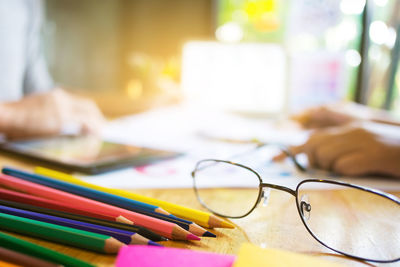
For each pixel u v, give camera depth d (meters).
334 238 0.32
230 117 1.33
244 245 0.26
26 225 0.29
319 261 0.25
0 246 0.26
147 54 3.04
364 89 1.36
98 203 0.33
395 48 1.30
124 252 0.25
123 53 3.06
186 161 0.63
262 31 2.57
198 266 0.24
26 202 0.34
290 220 0.37
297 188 0.37
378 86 1.35
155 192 0.45
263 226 0.35
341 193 0.39
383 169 0.55
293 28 2.46
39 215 0.31
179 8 2.93
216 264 0.24
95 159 0.57
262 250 0.26
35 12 1.37
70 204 0.34
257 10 2.56
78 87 2.77
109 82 3.06
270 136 0.91
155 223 0.31
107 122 1.10
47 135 0.80
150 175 0.53
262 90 1.37
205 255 0.25
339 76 1.37
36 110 0.81
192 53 1.47
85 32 2.79
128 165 0.56
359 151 0.57
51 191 0.36
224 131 0.98
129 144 0.72
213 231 0.34
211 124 1.13
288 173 0.57
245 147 0.79
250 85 1.38
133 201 0.35
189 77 1.48
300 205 0.36
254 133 0.95
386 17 1.30
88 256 0.27
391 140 0.60
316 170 0.60
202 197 0.43
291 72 1.35
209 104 1.45
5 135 0.77
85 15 2.77
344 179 0.54
